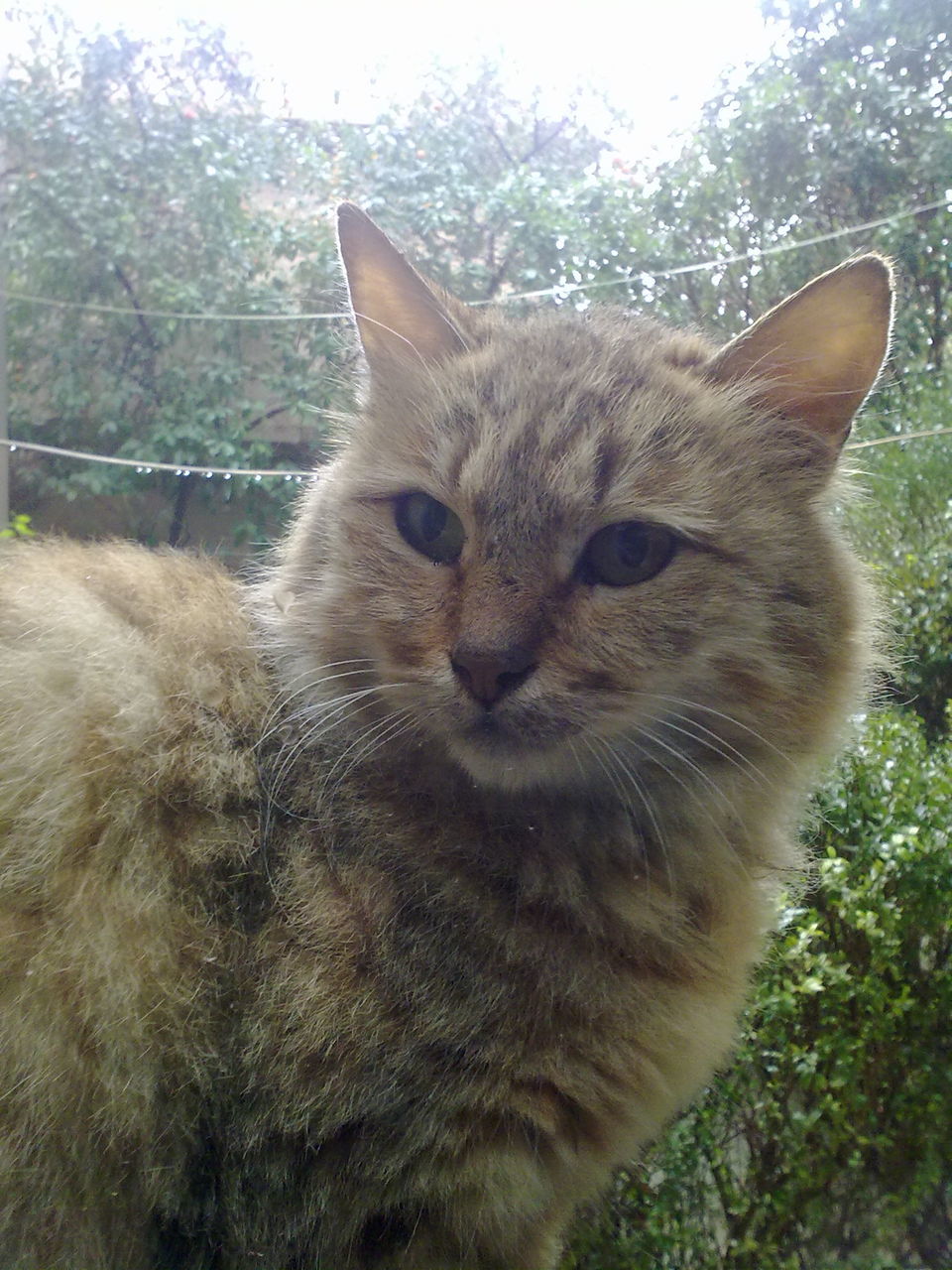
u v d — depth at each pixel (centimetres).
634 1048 20
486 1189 19
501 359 22
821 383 22
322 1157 18
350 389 25
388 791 21
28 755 20
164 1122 19
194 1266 19
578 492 20
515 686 20
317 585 23
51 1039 19
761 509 21
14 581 23
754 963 23
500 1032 19
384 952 19
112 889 19
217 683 22
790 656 21
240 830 20
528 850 21
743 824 22
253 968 19
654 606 20
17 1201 19
